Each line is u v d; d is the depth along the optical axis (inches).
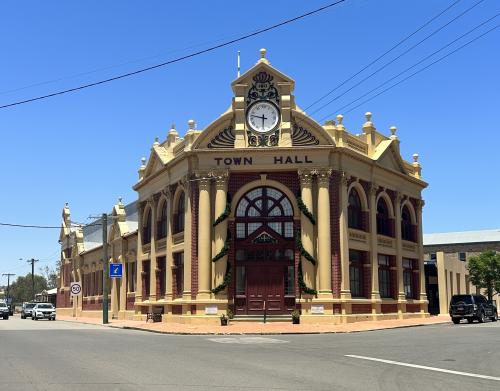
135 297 1787.6
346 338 992.9
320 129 1373.0
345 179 1398.9
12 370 555.8
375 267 1487.5
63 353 723.4
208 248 1363.2
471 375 543.5
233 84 1412.4
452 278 2256.4
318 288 1331.2
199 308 1337.4
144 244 1742.1
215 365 605.0
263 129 1393.9
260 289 1369.3
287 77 1401.3
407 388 469.1
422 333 1090.1
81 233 2591.0
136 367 582.6
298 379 511.5
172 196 1529.3
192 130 1439.5
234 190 1386.6
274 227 1384.1
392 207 1640.0
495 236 3846.0
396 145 1664.6
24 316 2517.2
